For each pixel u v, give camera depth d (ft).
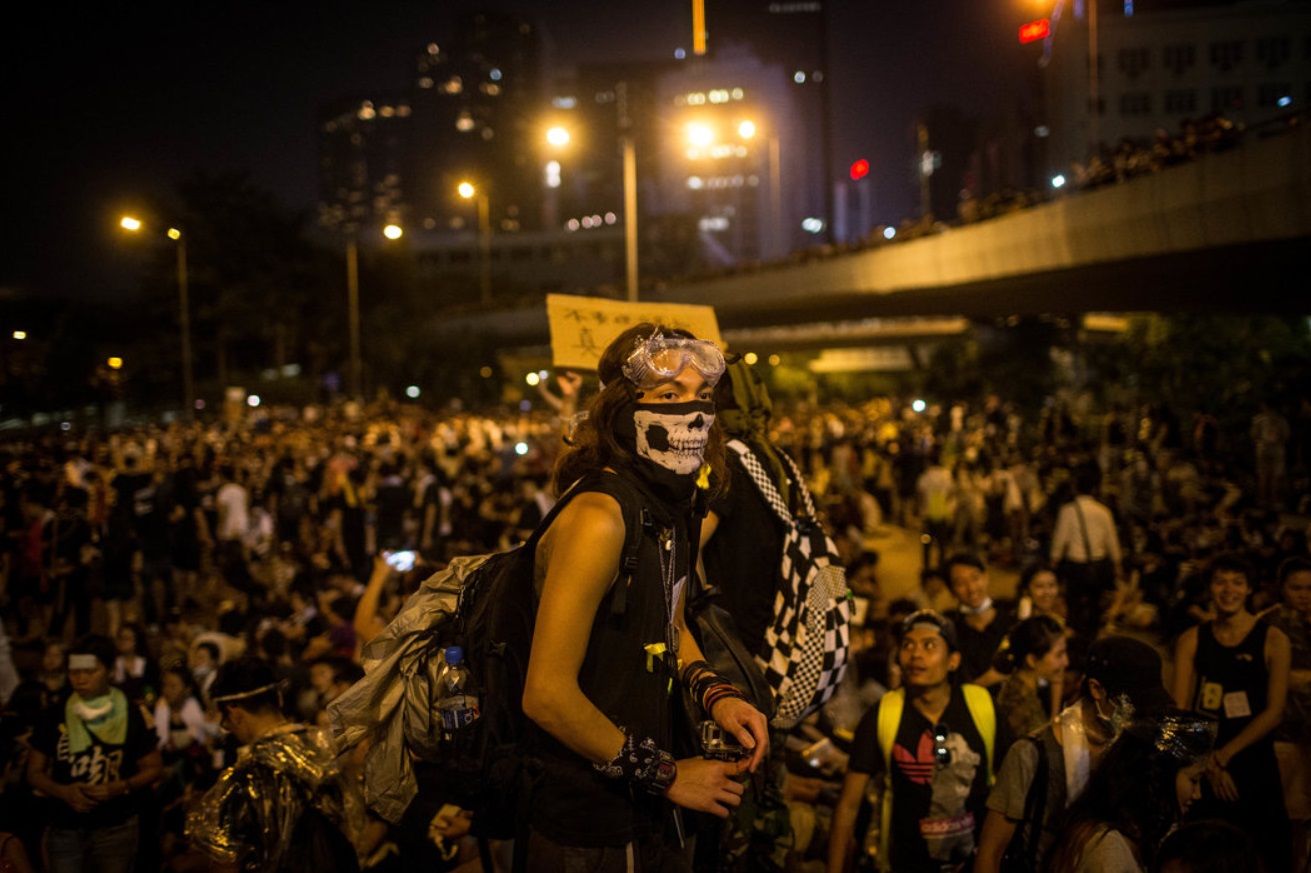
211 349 224.12
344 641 26.94
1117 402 92.84
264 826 12.17
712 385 7.23
